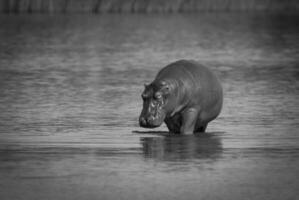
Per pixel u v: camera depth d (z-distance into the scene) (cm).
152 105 6431
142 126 6438
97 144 6147
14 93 9100
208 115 6744
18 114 7606
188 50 16212
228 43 18375
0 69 11994
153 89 6469
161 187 4912
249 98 8669
